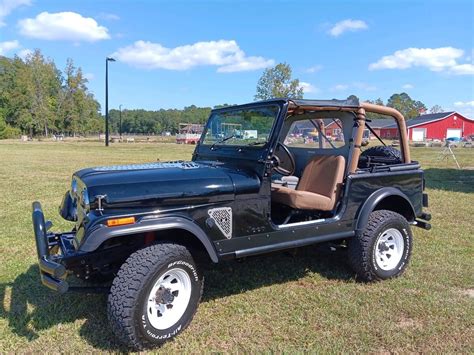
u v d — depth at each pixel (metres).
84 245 2.63
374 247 3.87
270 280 4.02
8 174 12.34
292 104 3.49
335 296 3.63
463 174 13.35
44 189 9.38
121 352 2.75
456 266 4.39
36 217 2.99
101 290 3.10
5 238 5.29
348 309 3.38
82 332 3.01
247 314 3.30
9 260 4.47
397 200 4.25
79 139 55.09
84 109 67.81
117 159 18.62
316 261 4.52
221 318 3.24
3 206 7.36
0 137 59.25
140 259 2.76
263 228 3.33
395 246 4.10
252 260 4.47
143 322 2.69
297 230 3.50
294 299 3.58
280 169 3.98
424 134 50.03
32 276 4.04
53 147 30.94
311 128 4.26
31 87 59.34
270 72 38.12
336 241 4.05
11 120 63.75
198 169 3.29
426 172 14.02
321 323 3.15
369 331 3.02
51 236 3.36
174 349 2.79
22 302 3.48
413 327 3.09
